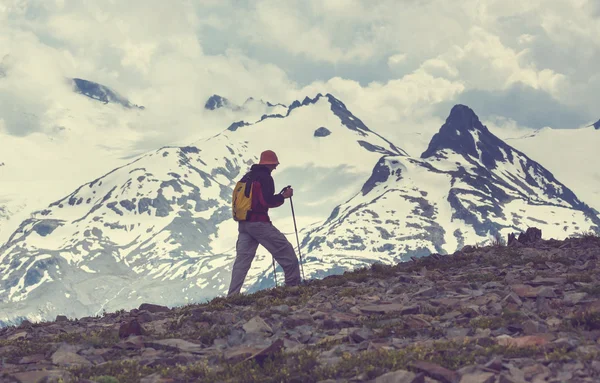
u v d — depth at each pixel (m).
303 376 9.05
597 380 7.94
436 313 12.58
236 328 12.59
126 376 9.80
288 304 14.93
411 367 8.83
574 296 12.64
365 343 10.67
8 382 9.59
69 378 9.70
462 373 8.55
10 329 14.94
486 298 13.02
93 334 13.01
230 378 9.40
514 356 9.27
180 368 10.10
